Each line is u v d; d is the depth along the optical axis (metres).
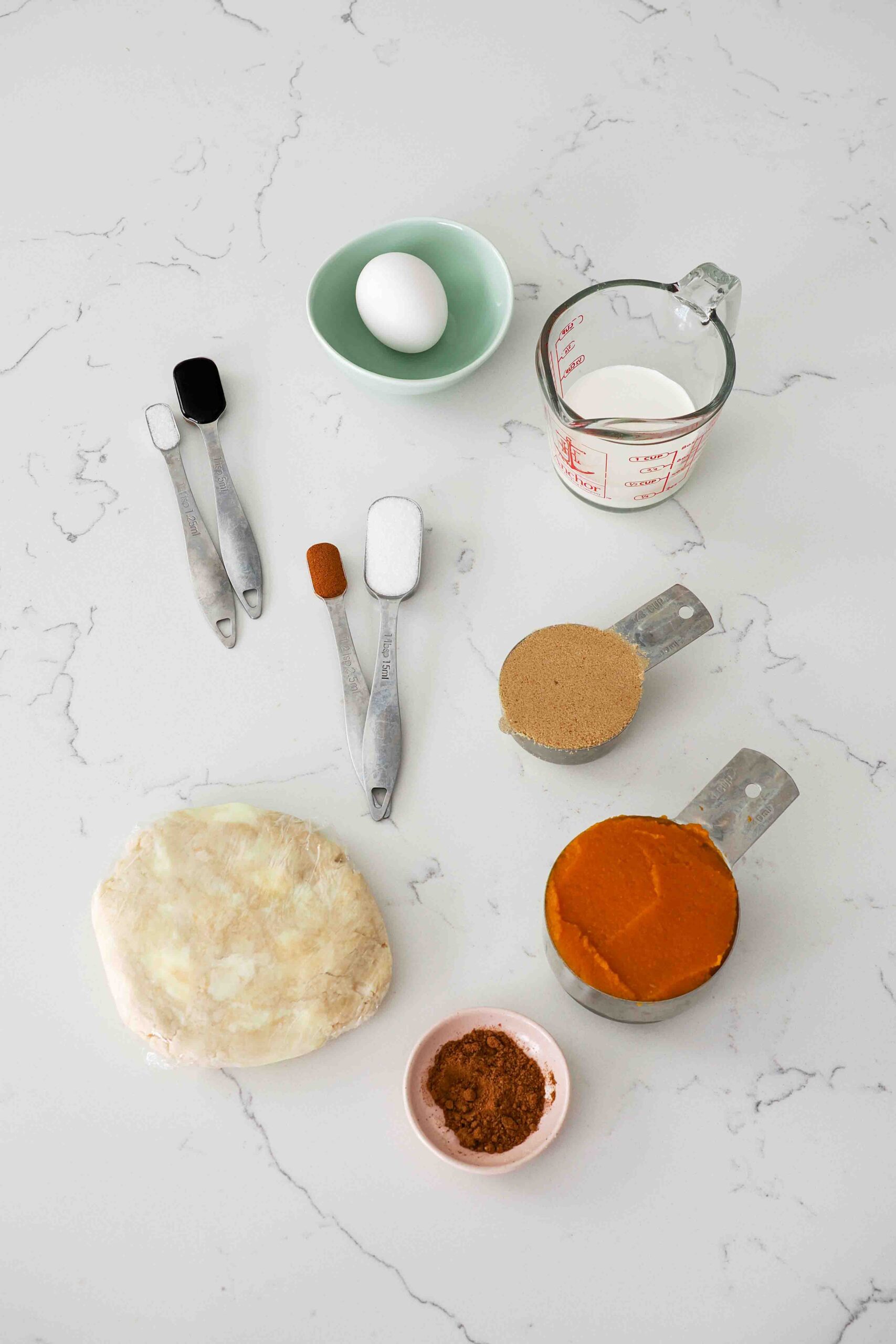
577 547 1.09
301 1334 0.82
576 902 0.85
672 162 1.27
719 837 0.88
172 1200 0.85
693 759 0.99
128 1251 0.84
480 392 1.17
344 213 1.27
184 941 0.90
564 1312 0.81
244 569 1.08
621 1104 0.87
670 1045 0.89
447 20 1.37
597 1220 0.84
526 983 0.91
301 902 0.91
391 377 1.11
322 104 1.33
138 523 1.13
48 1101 0.89
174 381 1.18
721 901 0.84
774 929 0.92
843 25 1.33
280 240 1.26
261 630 1.07
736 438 1.12
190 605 1.09
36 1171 0.87
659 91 1.31
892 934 0.92
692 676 1.02
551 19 1.36
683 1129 0.86
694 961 0.82
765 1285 0.81
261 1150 0.87
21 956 0.95
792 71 1.31
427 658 1.04
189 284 1.24
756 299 1.19
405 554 1.06
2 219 1.30
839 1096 0.87
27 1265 0.84
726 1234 0.83
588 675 0.95
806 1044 0.88
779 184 1.25
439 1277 0.83
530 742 0.94
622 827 0.87
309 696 1.04
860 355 1.15
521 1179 0.85
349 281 1.18
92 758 1.02
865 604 1.05
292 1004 0.88
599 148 1.29
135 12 1.40
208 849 0.93
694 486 1.11
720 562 1.08
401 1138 0.86
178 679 1.05
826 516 1.09
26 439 1.18
